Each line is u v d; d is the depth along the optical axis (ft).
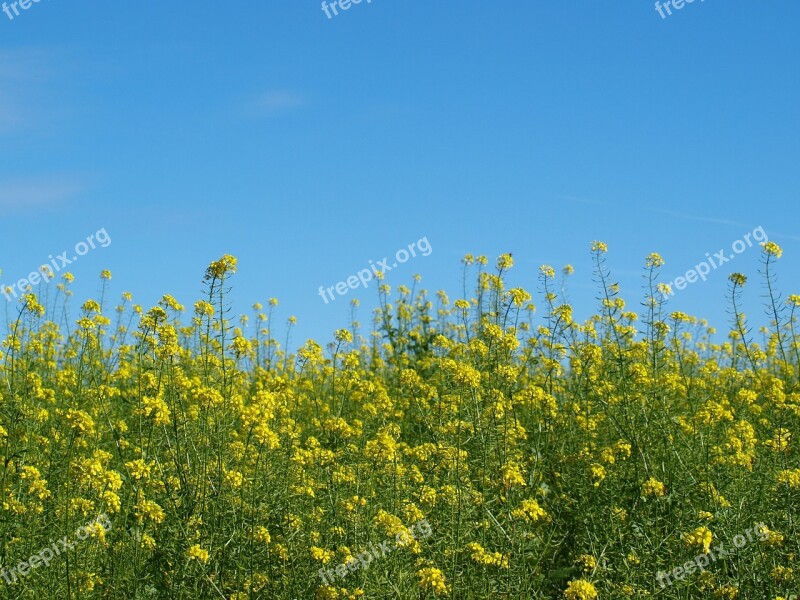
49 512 8.28
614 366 9.93
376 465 8.75
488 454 8.87
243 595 7.69
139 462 8.16
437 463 8.95
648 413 9.45
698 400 10.65
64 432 9.54
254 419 8.52
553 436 9.83
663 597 7.73
